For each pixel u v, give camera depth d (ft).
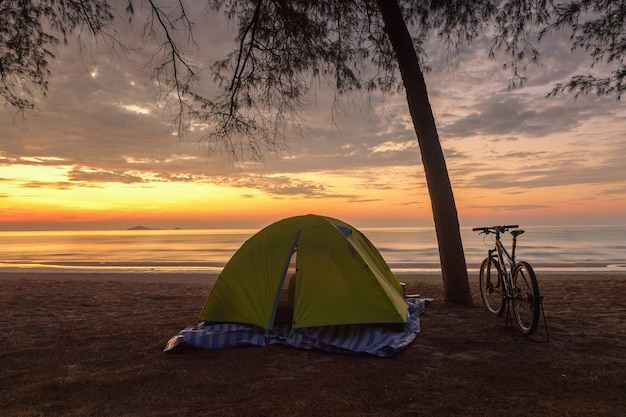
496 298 24.50
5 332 19.10
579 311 20.93
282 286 16.97
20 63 22.06
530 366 12.96
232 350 15.46
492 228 19.06
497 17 23.94
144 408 10.55
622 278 38.58
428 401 10.50
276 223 18.83
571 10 22.27
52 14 21.24
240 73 26.45
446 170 23.18
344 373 12.75
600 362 13.16
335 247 17.40
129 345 16.65
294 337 15.85
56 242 422.00
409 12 26.61
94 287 36.09
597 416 9.35
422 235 472.85
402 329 16.53
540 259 108.58
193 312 23.80
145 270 66.90
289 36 26.27
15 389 12.05
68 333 18.76
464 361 13.64
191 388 11.84
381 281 17.52
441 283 34.78
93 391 11.75
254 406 10.43
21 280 42.29
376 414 9.79
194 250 228.02
